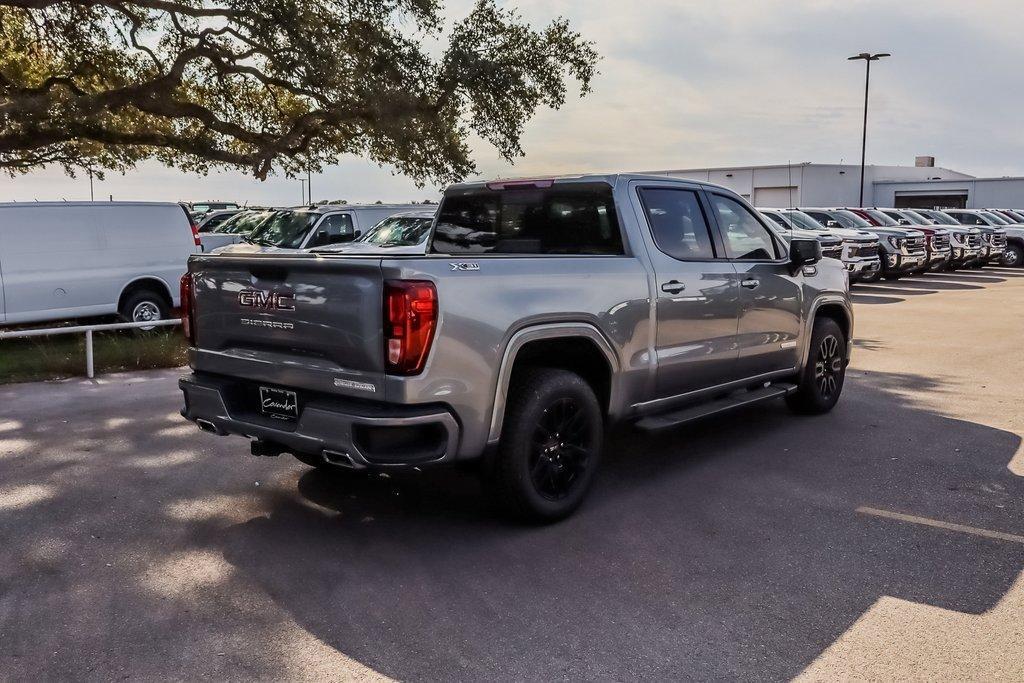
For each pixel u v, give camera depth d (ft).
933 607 11.78
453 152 57.21
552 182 17.62
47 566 13.10
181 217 41.09
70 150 61.41
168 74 53.83
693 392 18.24
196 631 11.05
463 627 11.19
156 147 61.98
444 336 12.74
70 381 28.94
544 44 57.67
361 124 58.34
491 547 13.92
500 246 18.75
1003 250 97.66
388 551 13.74
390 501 16.24
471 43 55.77
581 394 15.01
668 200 17.93
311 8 51.90
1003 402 25.18
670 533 14.56
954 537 14.37
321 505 15.99
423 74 54.19
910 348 36.29
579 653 10.52
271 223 49.60
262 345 14.35
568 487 15.21
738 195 20.21
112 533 14.51
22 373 29.78
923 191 178.40
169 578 12.67
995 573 12.92
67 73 59.00
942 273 86.74
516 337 13.83
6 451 19.70
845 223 76.84
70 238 37.58
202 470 18.24
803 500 16.26
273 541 14.16
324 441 12.98
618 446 20.36
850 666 10.19
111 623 11.28
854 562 13.32
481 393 13.30
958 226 89.92
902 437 21.03
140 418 23.18
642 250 16.72
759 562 13.32
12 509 15.70
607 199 16.90
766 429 21.90
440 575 12.81
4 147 51.34
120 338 38.19
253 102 63.46
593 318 15.16
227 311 14.83
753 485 17.21
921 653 10.50
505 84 55.21
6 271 35.83
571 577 12.75
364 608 11.73
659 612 11.62
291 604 11.84
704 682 9.86
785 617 11.48
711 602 11.92
